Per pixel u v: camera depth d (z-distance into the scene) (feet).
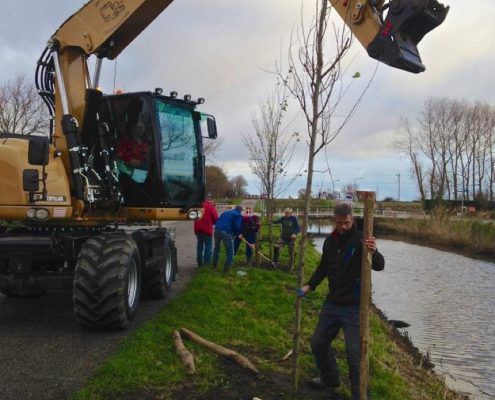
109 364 17.08
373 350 24.54
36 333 21.56
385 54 15.97
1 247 22.38
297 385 17.37
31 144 20.35
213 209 41.73
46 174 21.02
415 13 15.43
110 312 20.95
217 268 40.04
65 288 22.38
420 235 137.28
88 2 24.75
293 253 43.04
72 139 23.08
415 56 16.19
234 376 17.28
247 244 44.16
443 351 33.04
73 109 24.79
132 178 26.68
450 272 73.00
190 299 27.53
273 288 33.88
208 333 21.80
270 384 17.02
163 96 27.02
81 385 16.02
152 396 15.25
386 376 21.16
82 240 23.65
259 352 20.70
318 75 15.19
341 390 17.72
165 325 22.03
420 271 73.77
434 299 51.57
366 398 13.79
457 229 120.78
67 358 18.39
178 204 28.09
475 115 232.53
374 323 32.60
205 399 15.28
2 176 20.90
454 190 234.38
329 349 17.21
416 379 24.30
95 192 24.13
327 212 154.81
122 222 30.37
